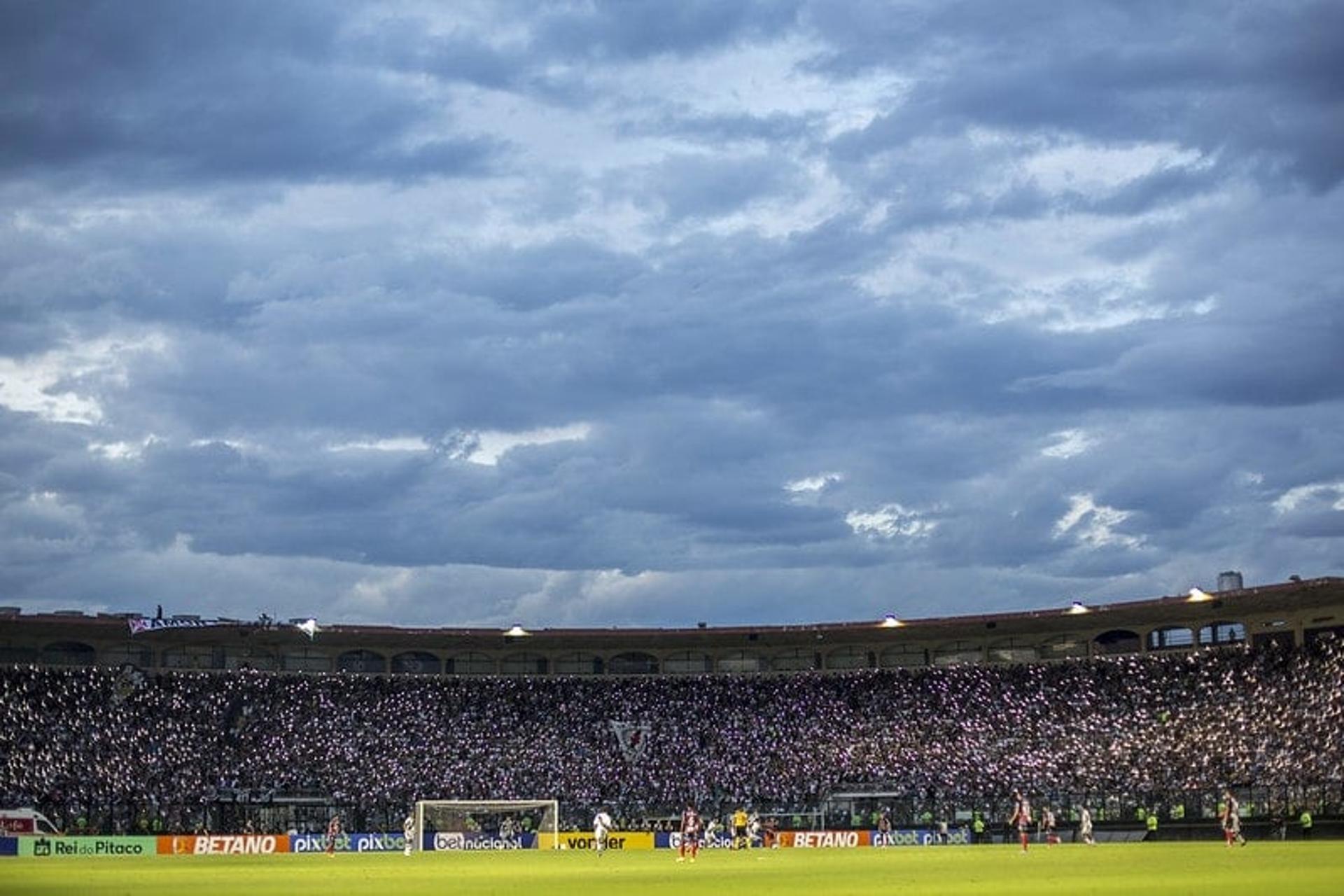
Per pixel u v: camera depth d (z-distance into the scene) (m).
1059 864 71.94
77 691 154.12
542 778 152.38
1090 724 150.12
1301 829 121.50
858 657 173.75
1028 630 164.25
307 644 170.12
